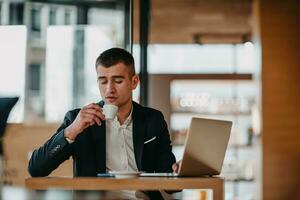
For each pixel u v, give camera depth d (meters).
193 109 8.11
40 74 5.74
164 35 7.95
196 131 2.23
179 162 2.35
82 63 5.73
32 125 3.82
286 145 6.25
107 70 2.67
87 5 5.51
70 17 5.59
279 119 6.29
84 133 2.68
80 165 2.67
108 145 2.73
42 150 2.50
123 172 2.26
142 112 2.80
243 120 8.16
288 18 6.39
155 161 2.79
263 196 6.23
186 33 7.92
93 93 5.74
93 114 2.40
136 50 4.41
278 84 6.34
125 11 5.01
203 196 4.98
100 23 5.48
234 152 7.90
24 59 5.65
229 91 8.26
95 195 1.51
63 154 2.50
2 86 5.60
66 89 5.78
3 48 5.60
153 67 8.05
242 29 7.78
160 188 2.12
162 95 7.92
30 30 5.64
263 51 6.40
